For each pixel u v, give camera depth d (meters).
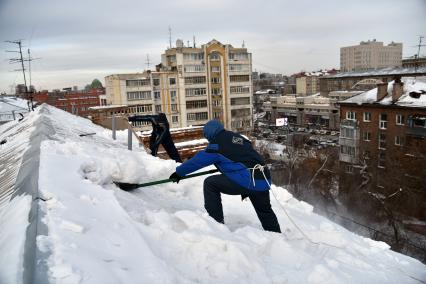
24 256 1.81
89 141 6.97
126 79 44.28
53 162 3.69
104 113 15.30
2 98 31.05
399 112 28.94
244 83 50.50
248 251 2.69
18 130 9.85
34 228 2.08
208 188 3.62
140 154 5.99
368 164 31.02
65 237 2.04
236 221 4.21
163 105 46.56
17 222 2.30
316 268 2.64
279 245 3.00
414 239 21.72
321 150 36.69
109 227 2.42
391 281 2.88
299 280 2.54
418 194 25.09
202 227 2.96
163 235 2.69
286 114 71.19
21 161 4.46
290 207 4.87
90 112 15.73
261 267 2.53
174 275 2.08
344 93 61.28
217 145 3.51
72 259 1.83
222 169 3.53
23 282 1.57
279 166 32.19
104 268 1.85
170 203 4.24
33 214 2.29
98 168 3.94
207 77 48.47
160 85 46.00
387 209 22.78
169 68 48.62
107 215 2.65
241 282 2.29
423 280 3.03
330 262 2.97
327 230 3.82
